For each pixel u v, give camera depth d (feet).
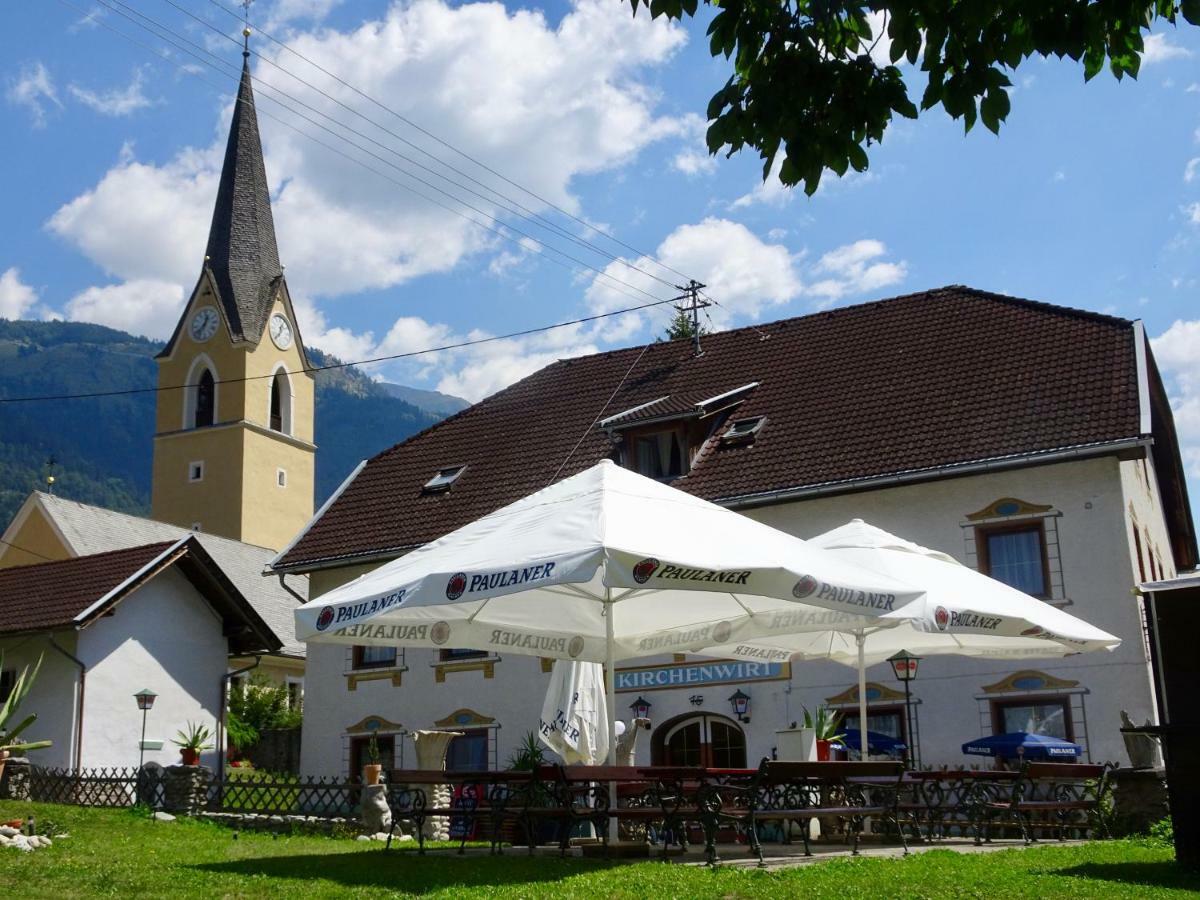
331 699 95.04
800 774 40.83
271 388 245.45
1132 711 69.36
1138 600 70.54
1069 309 85.81
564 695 49.14
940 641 58.39
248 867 39.52
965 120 25.99
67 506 152.15
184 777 67.10
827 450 83.10
